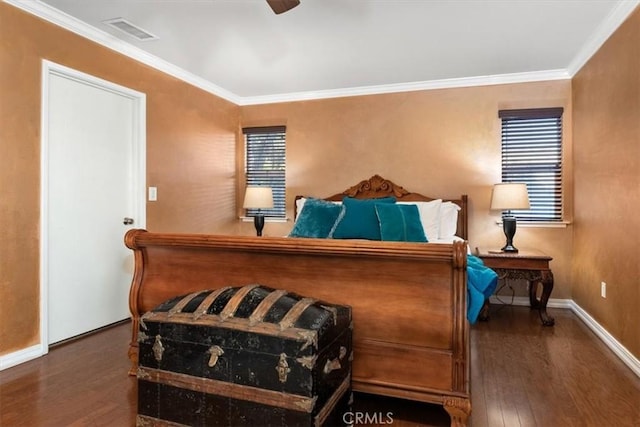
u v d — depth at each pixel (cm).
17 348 253
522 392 217
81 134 302
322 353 162
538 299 403
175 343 178
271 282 211
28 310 259
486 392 217
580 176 366
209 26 294
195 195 424
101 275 321
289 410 159
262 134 501
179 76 395
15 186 251
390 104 446
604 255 302
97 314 317
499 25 291
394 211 350
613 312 283
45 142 269
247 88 456
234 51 342
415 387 183
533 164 408
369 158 455
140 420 185
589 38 313
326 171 473
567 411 198
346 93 459
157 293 234
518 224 409
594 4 260
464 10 268
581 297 361
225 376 169
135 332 237
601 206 309
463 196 415
